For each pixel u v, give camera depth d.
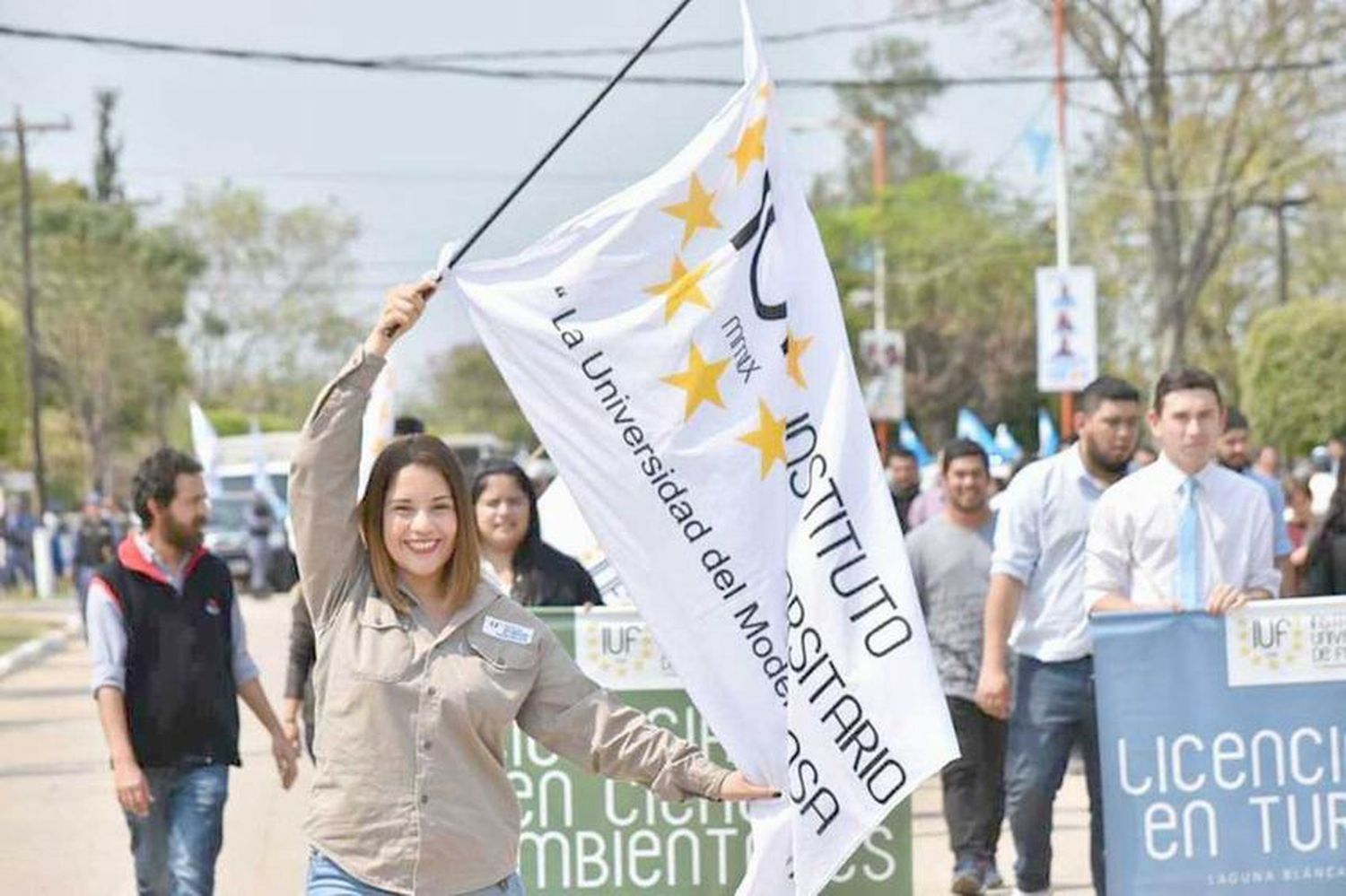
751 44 7.29
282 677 27.67
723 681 7.09
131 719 9.23
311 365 109.31
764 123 7.26
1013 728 10.59
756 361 7.14
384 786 6.42
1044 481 10.51
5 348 62.06
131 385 98.06
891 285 74.31
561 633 9.47
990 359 76.12
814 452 7.03
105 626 9.20
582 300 7.15
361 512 6.62
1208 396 9.65
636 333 7.16
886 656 6.86
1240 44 50.91
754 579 7.07
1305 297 64.62
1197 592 9.69
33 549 61.91
